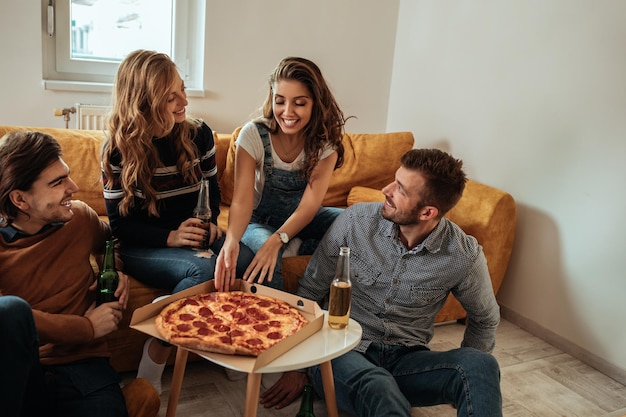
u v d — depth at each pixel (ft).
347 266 5.30
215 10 10.69
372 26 12.00
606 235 8.24
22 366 4.57
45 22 10.26
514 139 9.57
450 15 10.78
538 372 8.21
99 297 6.20
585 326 8.61
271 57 11.34
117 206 6.97
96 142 8.82
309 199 7.29
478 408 5.22
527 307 9.52
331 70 11.93
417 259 6.14
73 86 10.18
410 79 11.92
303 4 11.33
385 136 10.66
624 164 7.94
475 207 9.04
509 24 9.57
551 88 8.91
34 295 5.63
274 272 6.93
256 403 4.78
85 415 5.32
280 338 4.96
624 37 7.86
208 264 6.59
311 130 7.25
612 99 8.05
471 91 10.38
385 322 6.27
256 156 7.36
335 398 5.65
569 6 8.60
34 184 5.33
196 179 7.31
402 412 5.30
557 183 8.89
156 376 6.59
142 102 6.65
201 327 4.98
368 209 6.37
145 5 10.87
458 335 8.96
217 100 11.14
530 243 9.38
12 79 9.82
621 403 7.62
